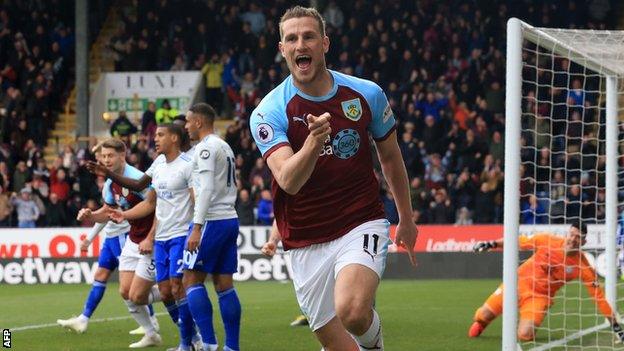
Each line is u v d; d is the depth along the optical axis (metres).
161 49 36.59
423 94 32.31
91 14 39.28
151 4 37.22
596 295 13.42
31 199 30.16
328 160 7.71
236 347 11.84
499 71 33.38
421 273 26.88
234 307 11.80
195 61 36.72
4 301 21.17
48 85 36.03
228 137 31.38
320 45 7.53
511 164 11.21
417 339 14.09
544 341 14.08
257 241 26.92
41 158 31.36
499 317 16.97
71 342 13.78
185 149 12.30
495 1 35.38
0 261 27.59
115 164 13.77
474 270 26.67
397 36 34.19
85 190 30.56
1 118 34.03
